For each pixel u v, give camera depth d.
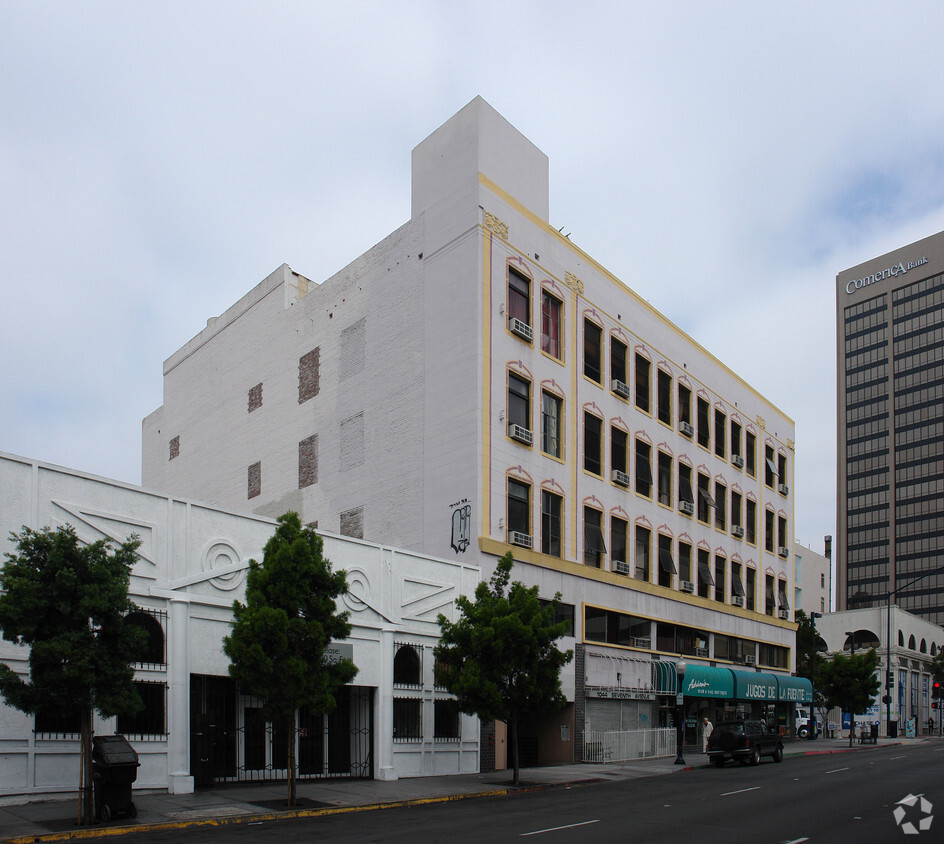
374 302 37.16
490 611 23.88
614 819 17.16
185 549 21.38
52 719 18.11
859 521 156.50
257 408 44.31
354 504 36.31
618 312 40.72
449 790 22.02
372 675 24.81
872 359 159.50
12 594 14.83
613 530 38.62
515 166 35.19
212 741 21.28
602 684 35.56
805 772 29.38
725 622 47.53
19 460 18.28
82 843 13.84
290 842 13.75
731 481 50.53
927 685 92.00
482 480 30.84
